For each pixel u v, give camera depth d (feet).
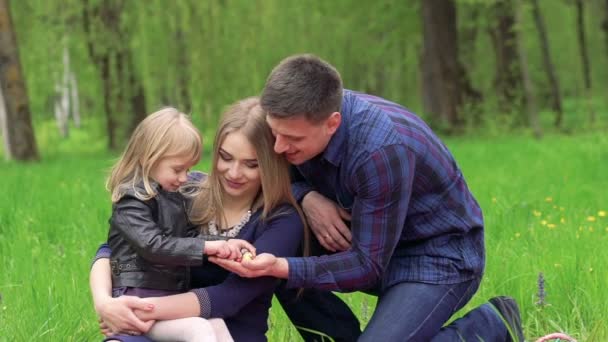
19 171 47.67
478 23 91.81
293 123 11.43
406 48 108.06
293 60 11.58
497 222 23.35
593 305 15.58
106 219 24.31
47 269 18.12
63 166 55.21
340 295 17.01
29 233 22.17
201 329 11.14
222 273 12.62
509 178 38.42
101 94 82.84
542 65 119.85
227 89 81.51
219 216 12.46
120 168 12.00
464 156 53.78
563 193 31.63
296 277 11.94
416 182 12.60
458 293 12.92
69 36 79.20
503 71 91.25
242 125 12.00
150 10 79.36
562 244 20.01
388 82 135.13
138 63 81.56
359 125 12.22
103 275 11.87
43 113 86.43
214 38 81.35
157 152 11.66
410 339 12.39
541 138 73.26
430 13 85.92
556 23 133.49
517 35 76.33
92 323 14.99
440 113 87.92
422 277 12.78
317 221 12.92
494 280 17.12
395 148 12.12
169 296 11.52
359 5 96.07
